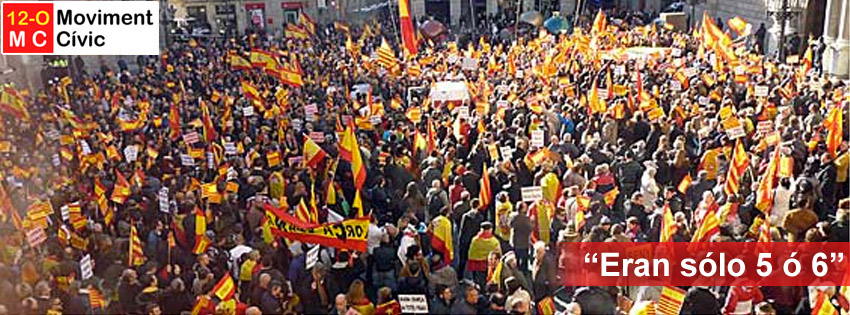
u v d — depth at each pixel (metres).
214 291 8.80
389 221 12.88
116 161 15.30
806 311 8.69
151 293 9.16
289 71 20.88
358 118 17.77
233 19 49.78
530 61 25.86
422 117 17.78
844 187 12.98
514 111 17.73
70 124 18.34
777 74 21.06
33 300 8.71
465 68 24.16
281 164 15.00
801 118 16.42
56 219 12.21
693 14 41.50
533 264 10.41
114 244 10.92
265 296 8.95
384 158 14.34
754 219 10.91
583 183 12.79
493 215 13.05
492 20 45.62
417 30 39.19
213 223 11.98
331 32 40.25
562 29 38.59
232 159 14.55
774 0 32.31
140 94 23.11
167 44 37.25
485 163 14.23
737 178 11.54
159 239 11.08
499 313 8.54
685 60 23.62
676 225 10.15
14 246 10.64
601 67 23.42
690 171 14.19
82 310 9.09
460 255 11.66
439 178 13.52
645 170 13.13
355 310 8.34
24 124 18.62
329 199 12.70
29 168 14.91
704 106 17.80
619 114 16.31
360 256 10.30
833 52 26.83
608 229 10.31
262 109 19.73
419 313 8.73
